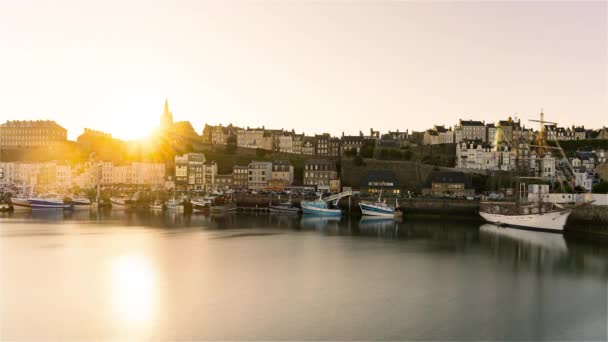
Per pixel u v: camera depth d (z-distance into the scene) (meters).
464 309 44.16
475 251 74.06
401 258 67.81
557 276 57.16
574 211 97.31
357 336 37.50
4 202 148.88
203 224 112.00
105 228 101.56
